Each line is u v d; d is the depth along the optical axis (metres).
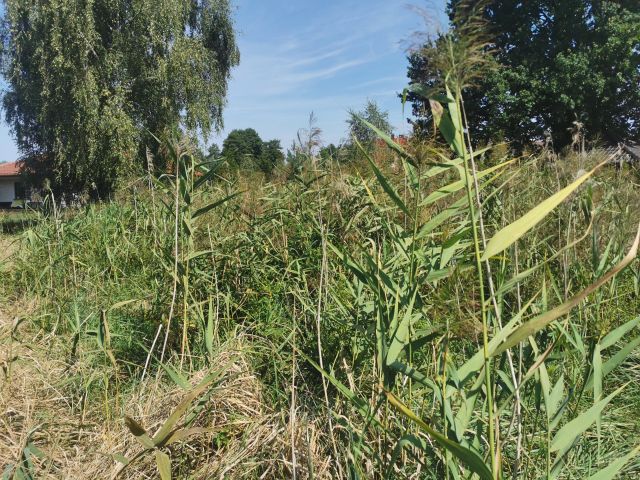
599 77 24.72
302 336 4.59
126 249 7.92
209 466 3.34
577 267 4.04
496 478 2.17
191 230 4.72
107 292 6.82
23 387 4.21
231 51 29.81
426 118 3.17
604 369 2.36
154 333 5.18
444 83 2.11
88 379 4.27
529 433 3.43
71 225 8.83
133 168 22.00
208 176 4.72
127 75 23.31
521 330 1.98
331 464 3.20
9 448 3.46
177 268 4.70
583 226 4.18
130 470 3.24
